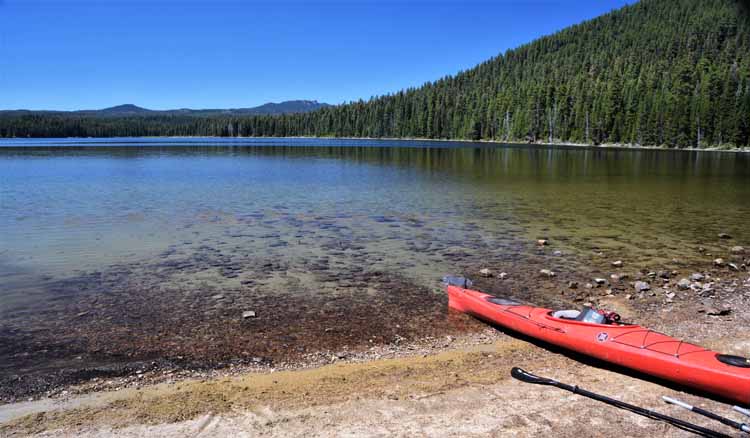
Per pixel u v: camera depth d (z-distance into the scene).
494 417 6.40
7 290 11.70
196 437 5.98
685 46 149.38
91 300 11.09
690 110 101.00
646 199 27.44
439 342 9.11
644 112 107.06
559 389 7.20
